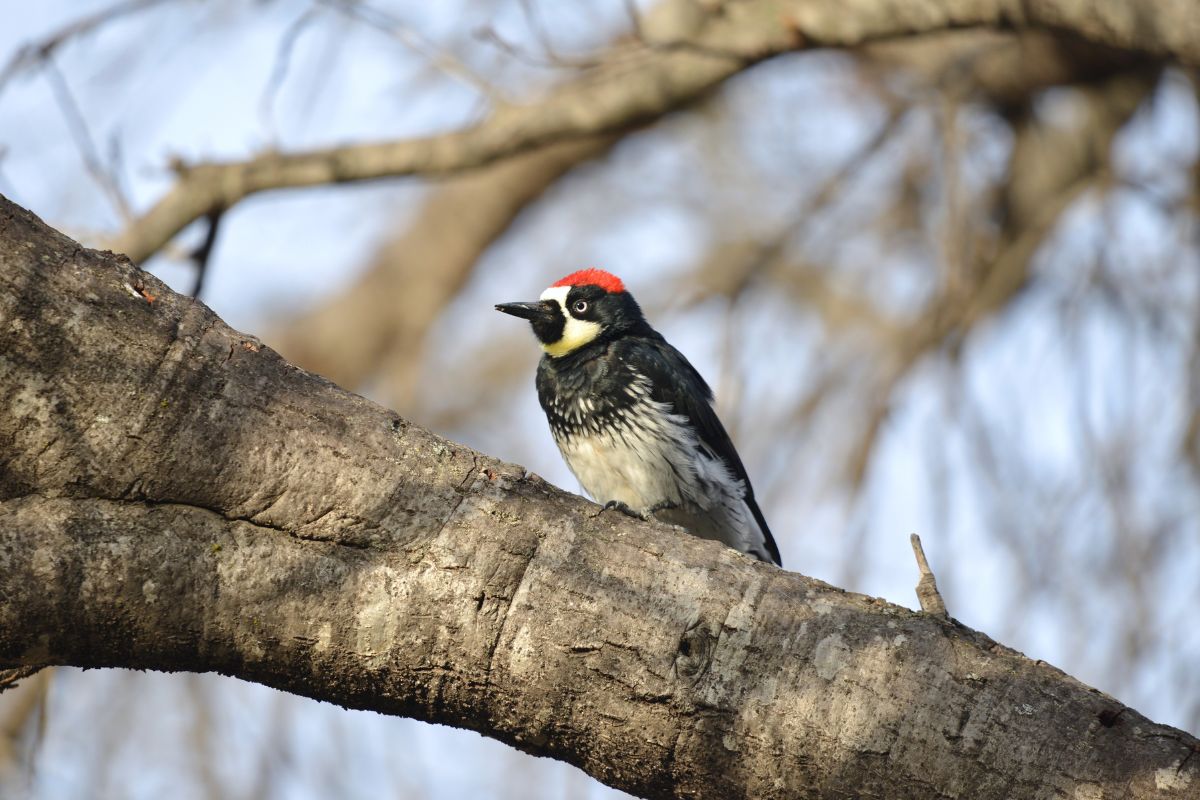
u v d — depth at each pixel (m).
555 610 5.99
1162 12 11.10
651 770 6.05
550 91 14.99
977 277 15.06
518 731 6.12
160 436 5.82
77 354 5.76
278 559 5.92
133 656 5.91
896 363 14.33
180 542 5.83
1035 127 15.94
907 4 12.24
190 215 12.38
